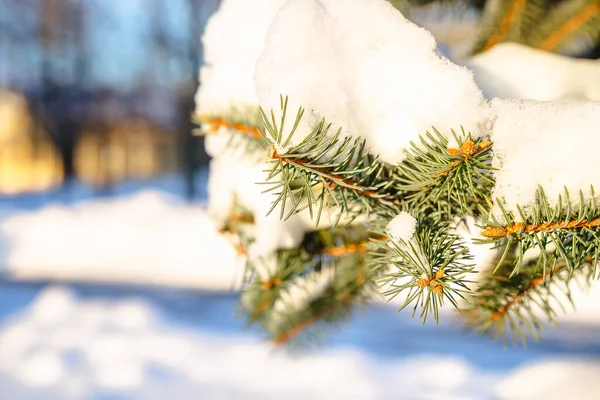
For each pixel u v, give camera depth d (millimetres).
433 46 417
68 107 6363
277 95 392
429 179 422
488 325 476
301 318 561
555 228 402
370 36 418
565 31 555
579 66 493
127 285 2480
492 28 567
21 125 7082
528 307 462
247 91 484
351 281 509
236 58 486
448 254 411
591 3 545
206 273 2562
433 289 412
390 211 440
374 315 2133
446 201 433
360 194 430
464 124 410
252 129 489
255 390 1541
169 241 3000
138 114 6684
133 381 1603
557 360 1355
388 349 1797
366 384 1560
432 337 1894
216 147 525
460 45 607
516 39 561
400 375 1608
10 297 2357
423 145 415
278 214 497
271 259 505
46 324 2035
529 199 403
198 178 6012
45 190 7012
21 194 6758
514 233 406
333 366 1666
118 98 6504
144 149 7895
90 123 6496
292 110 391
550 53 537
